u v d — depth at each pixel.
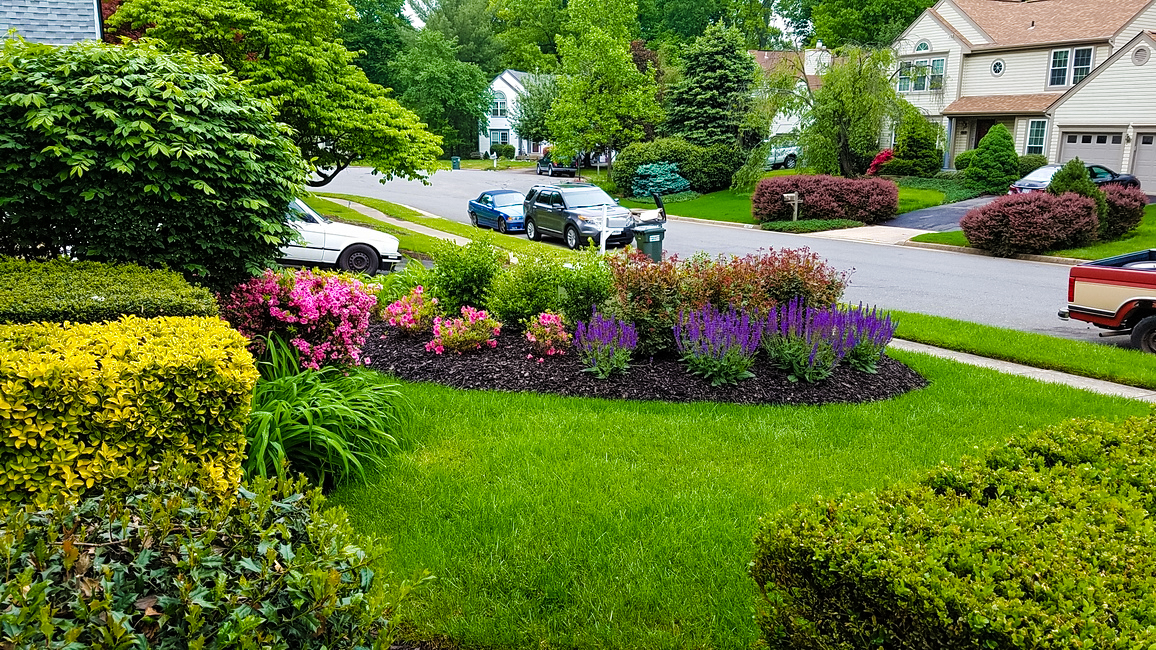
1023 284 14.93
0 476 3.41
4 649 1.87
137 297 5.17
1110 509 2.75
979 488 2.97
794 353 7.18
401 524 4.45
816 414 6.43
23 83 5.81
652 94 40.84
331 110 15.79
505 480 4.95
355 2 64.44
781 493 4.84
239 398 3.86
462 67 60.81
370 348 7.96
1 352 3.59
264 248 6.55
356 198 29.19
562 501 4.66
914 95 37.66
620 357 7.05
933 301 13.16
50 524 2.35
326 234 14.73
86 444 3.57
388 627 2.49
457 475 5.05
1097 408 6.76
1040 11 35.31
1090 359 8.68
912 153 35.03
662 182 36.53
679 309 7.70
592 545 4.17
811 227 25.03
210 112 6.15
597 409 6.46
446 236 20.92
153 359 3.69
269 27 15.41
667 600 3.72
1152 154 28.33
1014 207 18.88
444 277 8.98
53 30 11.36
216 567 2.24
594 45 40.38
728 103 38.44
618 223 20.62
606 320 7.50
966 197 29.48
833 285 8.60
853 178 29.53
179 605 2.11
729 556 4.08
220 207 6.04
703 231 25.45
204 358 3.76
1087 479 3.04
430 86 60.03
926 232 23.50
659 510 4.58
